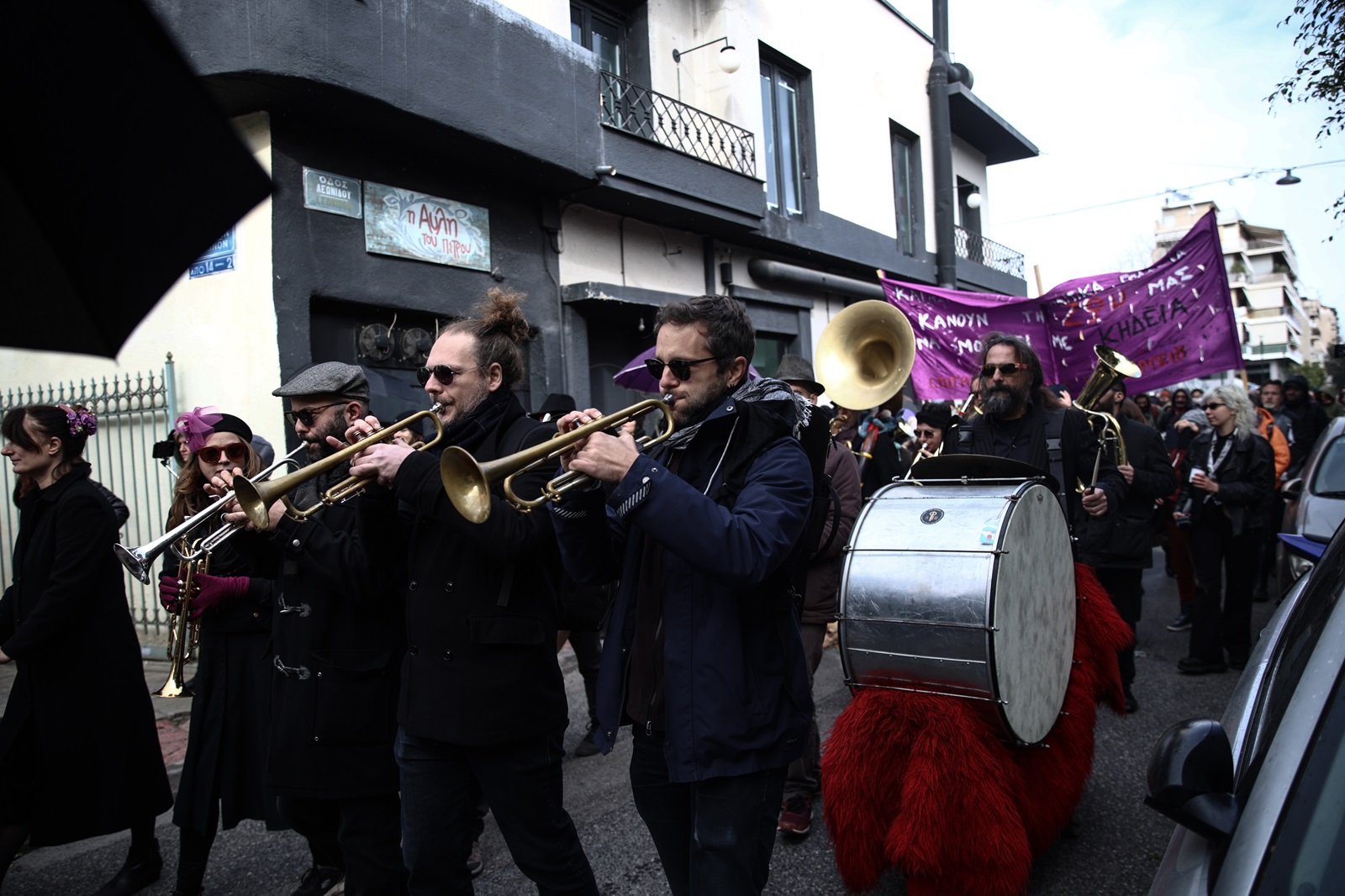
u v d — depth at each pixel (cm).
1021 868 256
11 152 86
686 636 196
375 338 678
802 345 1202
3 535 726
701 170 921
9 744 302
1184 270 726
